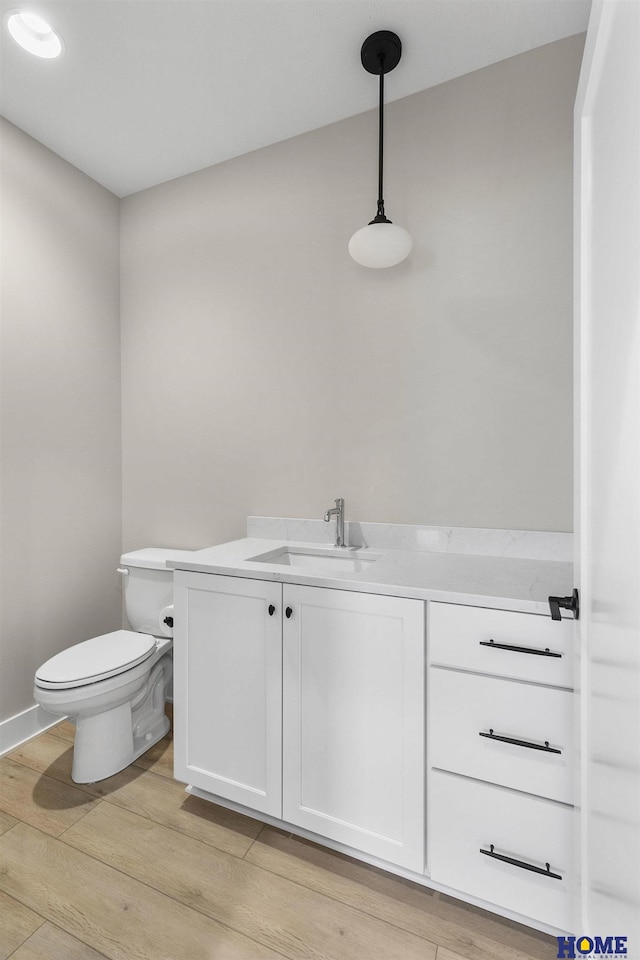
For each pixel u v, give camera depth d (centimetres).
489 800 113
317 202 193
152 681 196
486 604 112
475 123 165
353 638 128
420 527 175
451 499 171
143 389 238
